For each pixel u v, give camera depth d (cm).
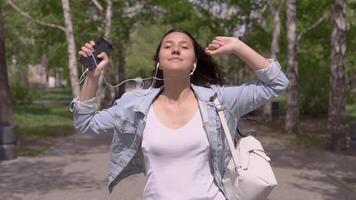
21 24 2816
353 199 866
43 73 6469
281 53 2602
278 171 1140
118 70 3109
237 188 296
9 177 1064
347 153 1442
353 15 2194
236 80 3391
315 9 2377
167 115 305
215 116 303
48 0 2492
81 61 311
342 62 1495
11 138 1319
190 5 2542
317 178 1055
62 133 2017
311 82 2853
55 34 2652
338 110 1501
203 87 316
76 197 872
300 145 1644
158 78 323
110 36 2455
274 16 2334
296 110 2030
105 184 979
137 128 305
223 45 304
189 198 291
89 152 1467
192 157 297
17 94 3903
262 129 2178
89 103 314
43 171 1139
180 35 313
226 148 304
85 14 2650
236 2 2534
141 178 1023
